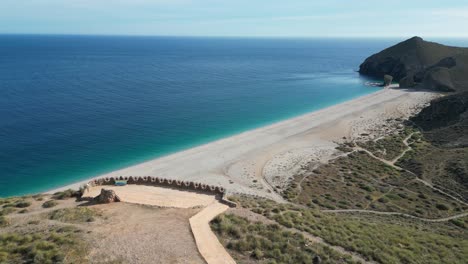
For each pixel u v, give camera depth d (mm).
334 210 47062
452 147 74562
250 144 78688
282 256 23719
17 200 33250
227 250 23844
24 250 22172
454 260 29797
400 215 46688
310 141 81812
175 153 72625
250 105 123000
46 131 85062
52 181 58656
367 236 30750
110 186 36969
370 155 73250
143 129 90500
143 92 139875
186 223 27516
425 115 99000
